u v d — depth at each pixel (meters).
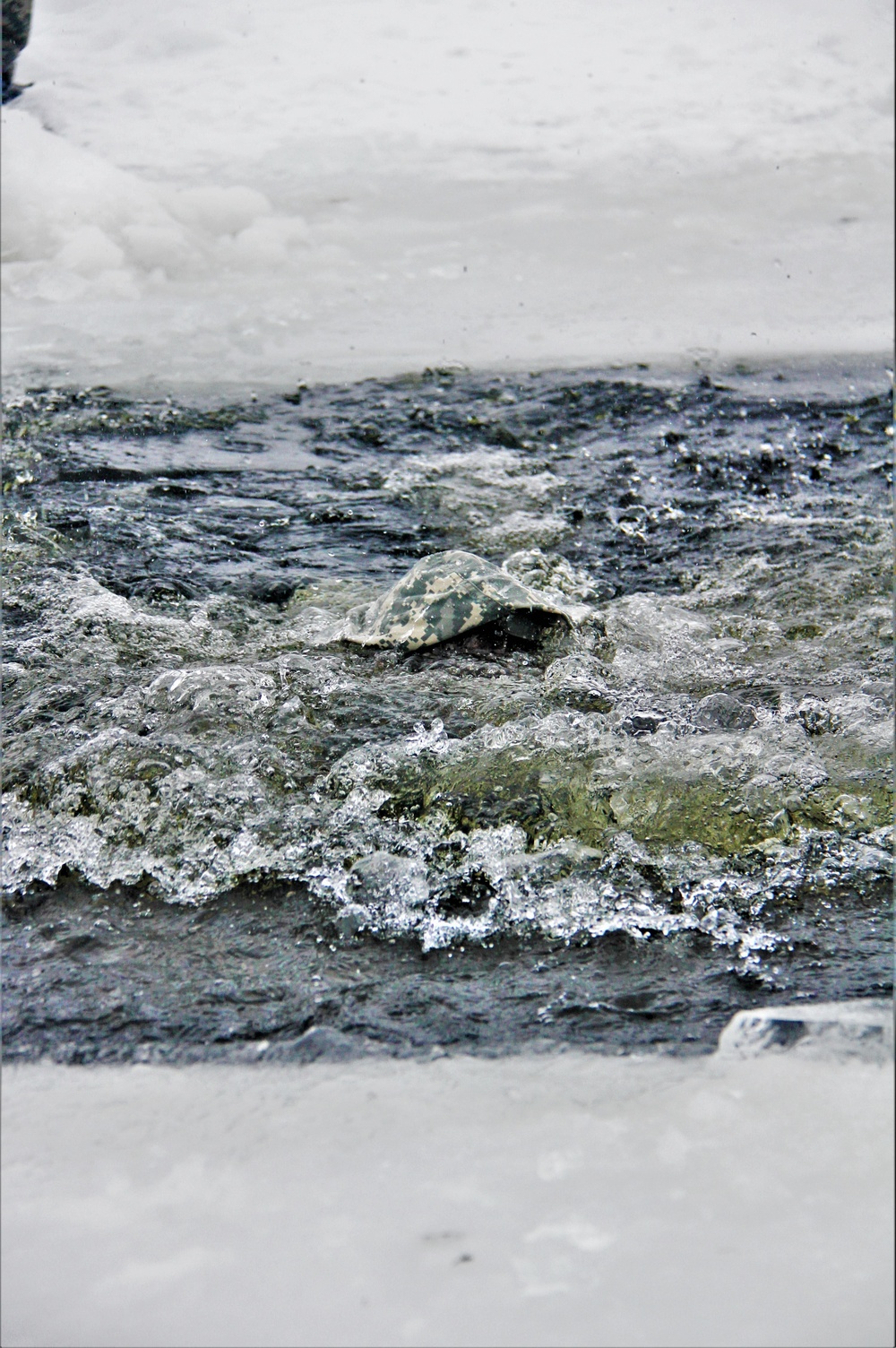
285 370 15.12
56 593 9.08
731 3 33.78
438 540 10.40
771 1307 3.63
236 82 28.91
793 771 6.62
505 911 5.79
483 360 15.49
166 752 6.68
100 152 25.05
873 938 5.59
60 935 5.65
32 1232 3.95
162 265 19.30
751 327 16.81
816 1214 3.96
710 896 5.88
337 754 6.91
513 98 27.95
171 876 6.04
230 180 23.61
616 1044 4.85
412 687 7.67
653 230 21.22
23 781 6.59
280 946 5.56
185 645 8.34
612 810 6.37
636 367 15.18
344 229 21.14
